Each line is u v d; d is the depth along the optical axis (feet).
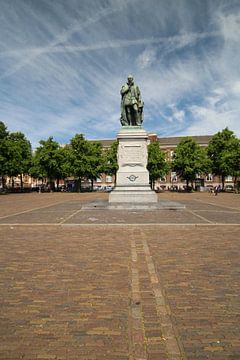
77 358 11.62
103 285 19.54
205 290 18.62
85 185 335.06
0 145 173.17
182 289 18.80
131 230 40.22
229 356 11.72
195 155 226.38
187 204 89.71
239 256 26.66
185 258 25.96
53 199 127.85
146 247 30.12
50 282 20.15
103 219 49.29
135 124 79.87
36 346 12.45
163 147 340.59
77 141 225.56
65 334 13.39
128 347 12.35
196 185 298.76
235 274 21.70
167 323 14.29
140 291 18.43
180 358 11.54
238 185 240.53
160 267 23.41
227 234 37.37
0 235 37.27
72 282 20.13
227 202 101.50
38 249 29.53
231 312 15.56
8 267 23.56
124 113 80.02
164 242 32.60
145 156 76.54
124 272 22.22
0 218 53.36
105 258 26.04
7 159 180.75
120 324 14.30
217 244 31.60
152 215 55.11
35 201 112.78
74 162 222.69
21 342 12.76
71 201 110.73
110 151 228.63
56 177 238.48
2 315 15.33
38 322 14.55
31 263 24.62
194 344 12.55
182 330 13.70
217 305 16.42
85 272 22.27
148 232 38.75
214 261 25.05
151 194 74.79
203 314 15.33
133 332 13.44
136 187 75.46
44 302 16.90
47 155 224.74
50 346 12.44
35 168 228.43
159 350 12.02
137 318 14.82
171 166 234.79
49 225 43.27
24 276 21.42
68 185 330.13
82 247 30.30
